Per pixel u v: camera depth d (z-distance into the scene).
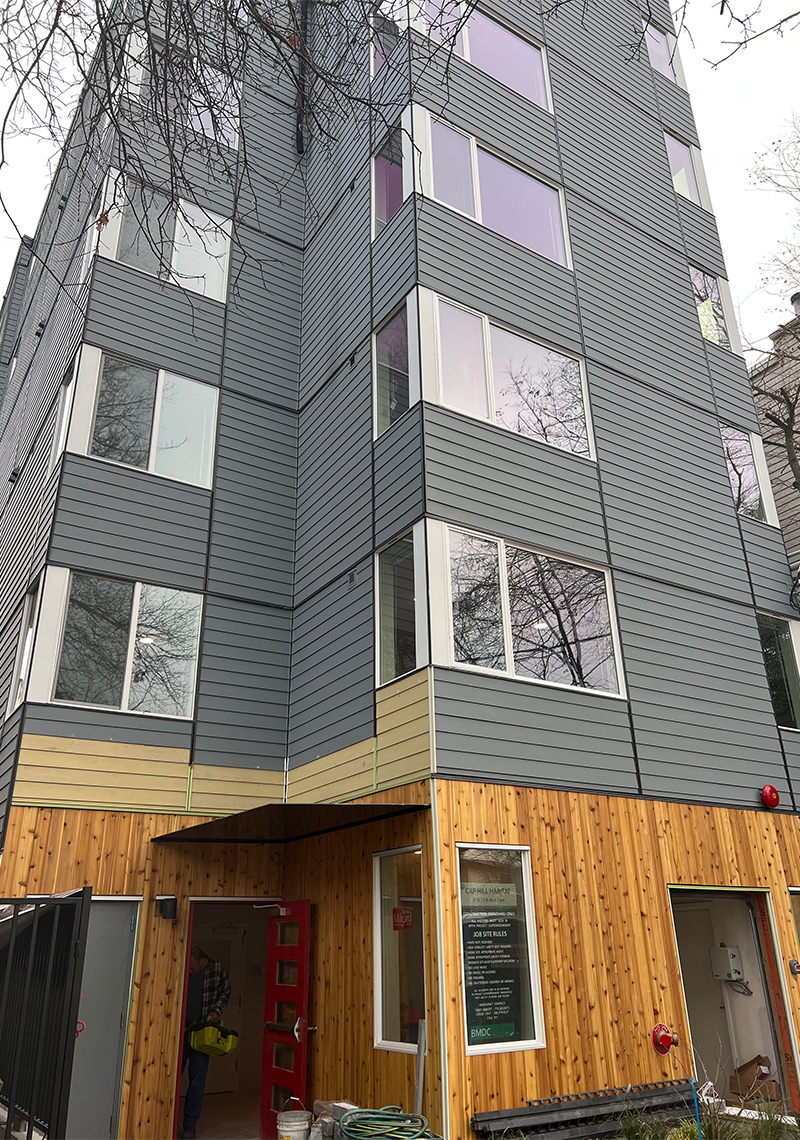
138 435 9.77
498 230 9.93
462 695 7.45
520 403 9.20
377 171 10.36
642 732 8.73
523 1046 6.61
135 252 10.51
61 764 8.16
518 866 7.24
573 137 11.48
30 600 9.55
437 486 8.06
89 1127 7.31
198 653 9.36
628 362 10.66
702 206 13.31
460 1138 6.01
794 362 15.91
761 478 11.91
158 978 8.01
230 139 12.02
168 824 8.56
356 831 7.89
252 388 10.95
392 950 7.17
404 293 9.09
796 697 10.83
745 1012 9.10
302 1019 7.97
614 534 9.45
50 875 7.79
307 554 10.16
